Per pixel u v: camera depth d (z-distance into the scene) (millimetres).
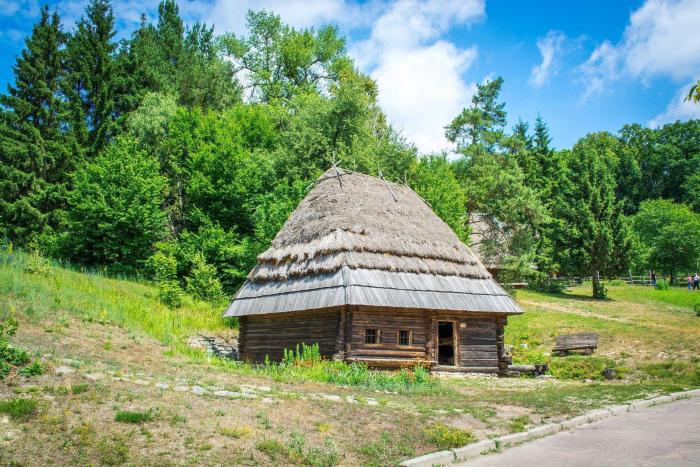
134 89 45312
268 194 33000
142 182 34969
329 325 18547
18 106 38125
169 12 61156
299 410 9305
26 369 8734
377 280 18438
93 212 33094
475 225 49500
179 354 14281
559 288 47688
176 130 42188
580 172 48281
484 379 19891
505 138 54906
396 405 10867
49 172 38125
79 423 7137
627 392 14453
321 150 36656
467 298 20625
